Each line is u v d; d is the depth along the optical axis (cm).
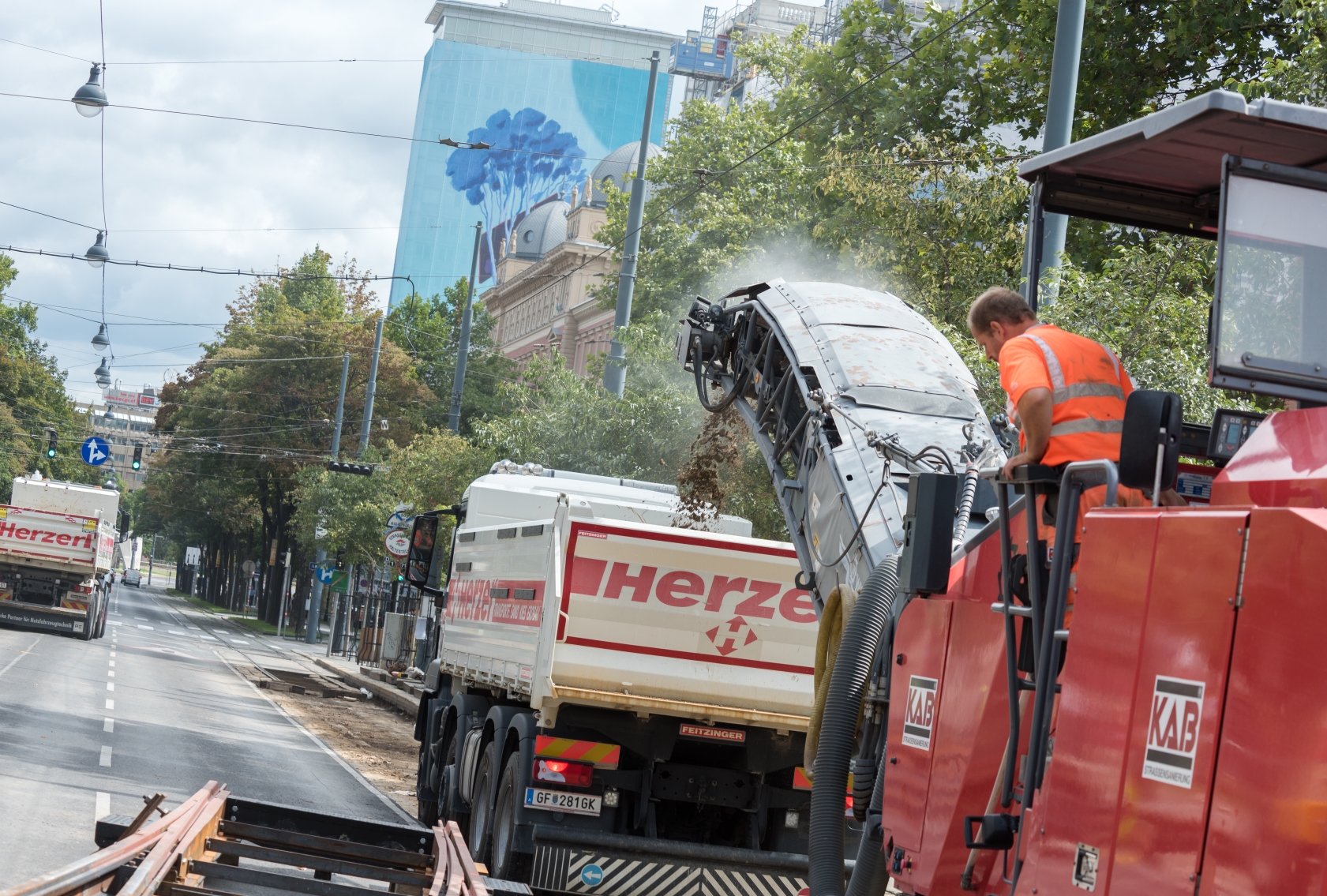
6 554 3581
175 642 4781
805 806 1019
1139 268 1134
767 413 849
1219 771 338
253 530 8781
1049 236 1172
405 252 14762
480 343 7750
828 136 2664
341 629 5434
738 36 3466
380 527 4406
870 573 659
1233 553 344
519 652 1070
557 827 962
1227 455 412
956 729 497
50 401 9344
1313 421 371
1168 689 360
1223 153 481
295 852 770
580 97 14612
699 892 961
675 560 1002
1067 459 466
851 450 717
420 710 1470
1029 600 470
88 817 1112
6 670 2478
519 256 10475
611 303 3928
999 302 545
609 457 2139
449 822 918
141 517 10562
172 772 1488
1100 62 2098
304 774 1662
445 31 14862
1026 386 471
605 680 988
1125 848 369
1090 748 390
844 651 609
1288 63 1196
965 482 628
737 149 3238
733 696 1003
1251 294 401
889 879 625
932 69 2397
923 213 1524
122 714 2045
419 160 14738
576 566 994
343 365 6500
